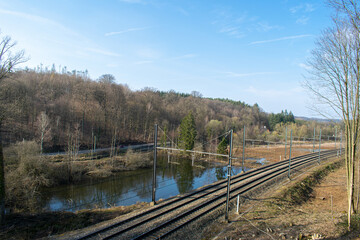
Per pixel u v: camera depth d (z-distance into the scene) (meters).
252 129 91.00
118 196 29.62
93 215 17.97
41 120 44.03
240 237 12.73
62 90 69.12
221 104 143.75
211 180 38.41
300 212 18.27
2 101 19.56
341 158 47.00
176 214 16.67
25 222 15.94
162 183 36.28
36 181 28.41
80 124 58.31
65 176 34.06
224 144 53.00
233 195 21.78
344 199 22.36
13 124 41.12
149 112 75.44
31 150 29.70
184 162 53.81
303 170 35.66
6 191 22.36
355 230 12.59
